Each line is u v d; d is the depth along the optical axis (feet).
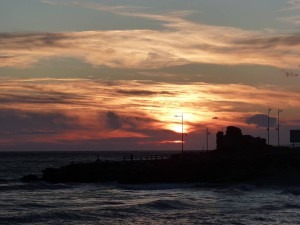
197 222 137.49
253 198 198.49
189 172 280.72
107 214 151.74
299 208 168.25
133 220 141.69
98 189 239.91
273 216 148.87
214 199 194.29
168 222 137.80
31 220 139.54
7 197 205.16
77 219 142.72
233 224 133.90
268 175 273.54
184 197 202.28
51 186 249.75
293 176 269.03
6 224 133.59
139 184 263.08
